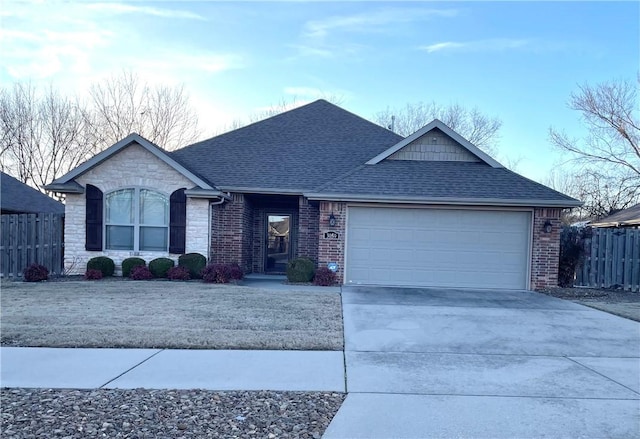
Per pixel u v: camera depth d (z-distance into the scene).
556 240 13.19
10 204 18.89
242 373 5.48
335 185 13.56
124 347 6.45
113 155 14.04
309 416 4.28
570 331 7.89
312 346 6.62
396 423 4.15
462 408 4.51
